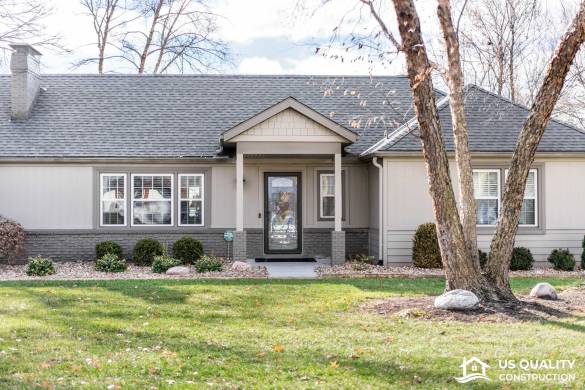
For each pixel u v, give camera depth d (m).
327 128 16.41
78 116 19.08
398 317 9.39
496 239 10.45
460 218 10.48
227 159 18.02
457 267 10.20
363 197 18.67
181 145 18.28
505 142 16.78
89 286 12.71
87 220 17.86
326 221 18.67
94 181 17.88
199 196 18.23
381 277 14.76
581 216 16.98
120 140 18.27
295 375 6.26
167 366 6.55
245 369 6.46
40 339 7.78
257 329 8.56
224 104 20.11
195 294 11.66
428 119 9.97
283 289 12.37
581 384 5.96
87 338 7.89
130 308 10.12
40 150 17.64
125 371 6.34
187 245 16.98
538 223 16.94
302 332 8.37
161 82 21.03
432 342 7.70
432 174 10.12
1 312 9.63
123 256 17.89
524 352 7.12
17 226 16.69
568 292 11.62
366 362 6.75
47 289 12.23
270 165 18.58
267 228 18.59
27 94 18.81
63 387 5.79
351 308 10.28
